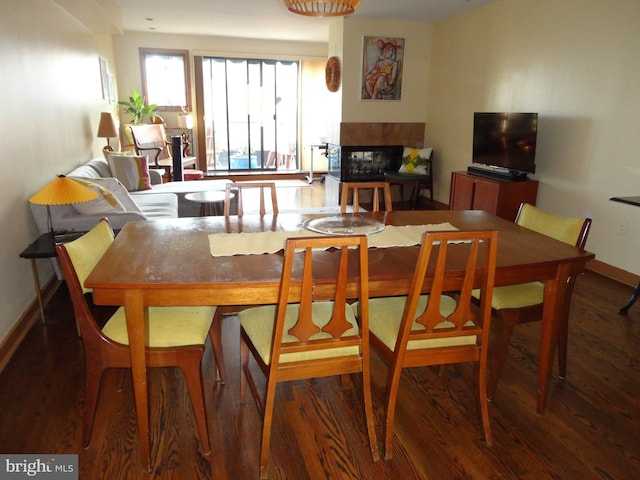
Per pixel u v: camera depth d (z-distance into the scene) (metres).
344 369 1.72
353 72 5.96
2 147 2.62
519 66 4.59
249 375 1.97
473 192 4.79
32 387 2.16
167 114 7.80
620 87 3.54
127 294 1.56
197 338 1.73
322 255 1.85
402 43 6.01
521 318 2.06
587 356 2.54
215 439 1.85
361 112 6.13
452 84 5.74
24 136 3.01
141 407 1.66
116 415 1.97
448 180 5.99
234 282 1.55
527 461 1.77
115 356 1.69
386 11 5.39
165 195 4.59
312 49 8.17
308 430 1.91
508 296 2.11
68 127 4.23
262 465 1.64
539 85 4.34
